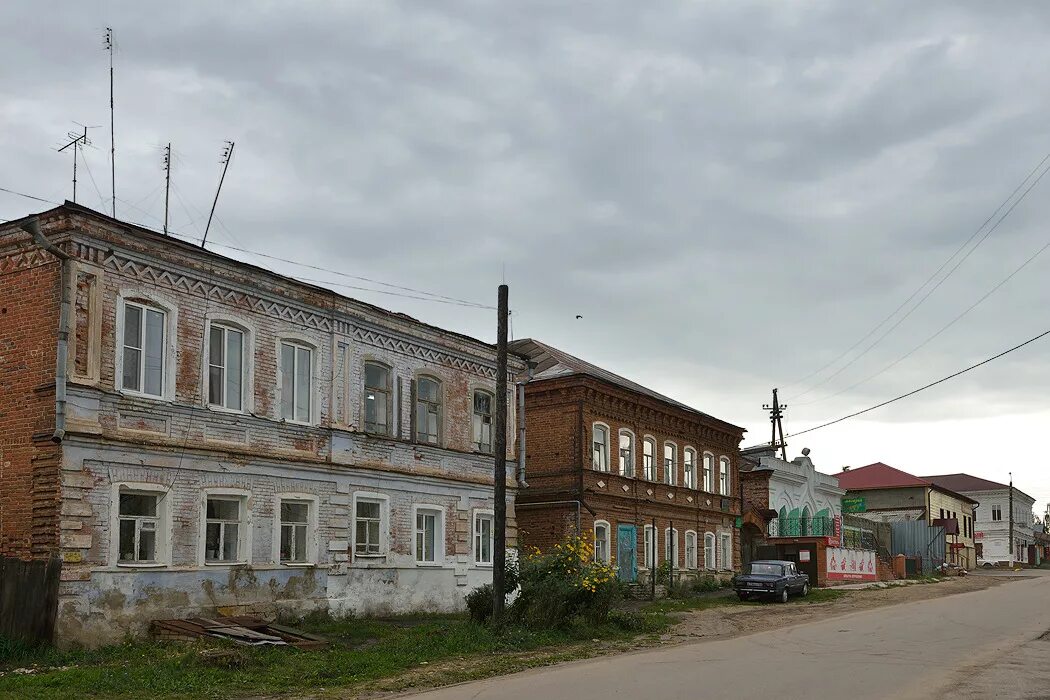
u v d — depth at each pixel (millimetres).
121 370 19891
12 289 19672
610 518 37938
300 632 20531
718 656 18672
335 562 24719
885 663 17250
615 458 38812
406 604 26984
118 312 19906
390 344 27406
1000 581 56781
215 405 22031
